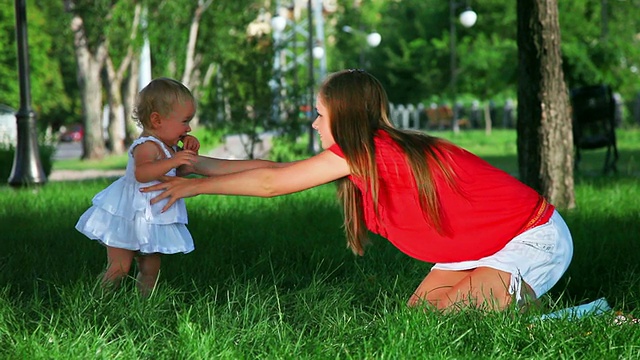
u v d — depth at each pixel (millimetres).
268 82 17516
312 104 17984
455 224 4645
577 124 16750
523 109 10453
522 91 10453
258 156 18828
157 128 5379
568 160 10359
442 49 53500
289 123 17719
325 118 4727
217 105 17641
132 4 32969
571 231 7906
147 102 5352
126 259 5516
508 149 27562
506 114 53031
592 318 4332
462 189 4633
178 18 34750
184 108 5395
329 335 4258
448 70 54094
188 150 5172
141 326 4395
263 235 7867
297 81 18531
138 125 5469
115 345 4078
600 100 16562
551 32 10336
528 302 4621
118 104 37500
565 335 4098
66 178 20719
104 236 5383
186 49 35875
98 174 22656
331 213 9539
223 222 8797
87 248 7016
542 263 4684
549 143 10312
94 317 4391
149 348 4109
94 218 5422
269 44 17875
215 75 17797
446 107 53125
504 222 4656
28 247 7113
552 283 4816
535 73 10328
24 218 9469
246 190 4625
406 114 60219
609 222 8562
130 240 5383
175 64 36094
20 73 15016
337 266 6449
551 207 4855
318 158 4680
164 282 5277
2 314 4453
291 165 4699
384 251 6879
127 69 40438
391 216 4707
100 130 32844
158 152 5309
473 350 4031
